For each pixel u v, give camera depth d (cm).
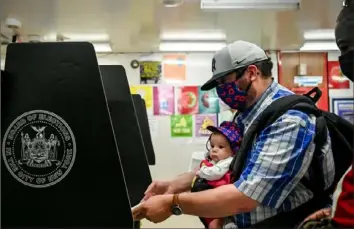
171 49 355
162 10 246
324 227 108
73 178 113
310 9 240
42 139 113
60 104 113
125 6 235
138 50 356
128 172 204
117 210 113
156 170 366
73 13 242
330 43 325
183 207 130
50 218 113
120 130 204
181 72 374
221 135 174
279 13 252
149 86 367
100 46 333
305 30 289
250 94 144
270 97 141
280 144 121
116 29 284
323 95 346
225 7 241
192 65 374
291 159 120
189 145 369
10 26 243
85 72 114
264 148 124
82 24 266
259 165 123
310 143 123
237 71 141
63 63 114
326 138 127
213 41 327
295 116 123
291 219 131
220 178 165
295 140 121
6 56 114
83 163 113
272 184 121
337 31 114
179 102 373
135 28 286
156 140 370
